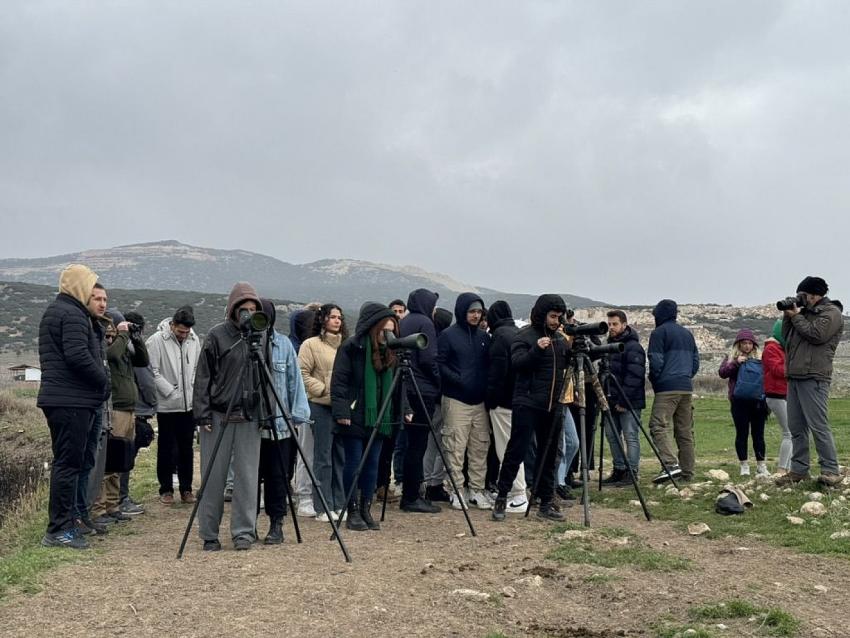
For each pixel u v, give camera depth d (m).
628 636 4.95
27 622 5.06
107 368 7.59
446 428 9.43
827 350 9.16
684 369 10.91
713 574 6.27
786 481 9.62
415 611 5.32
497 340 9.20
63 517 7.12
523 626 5.10
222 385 7.09
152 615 5.20
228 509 9.52
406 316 9.30
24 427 24.80
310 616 5.21
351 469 8.16
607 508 9.48
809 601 5.60
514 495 9.39
